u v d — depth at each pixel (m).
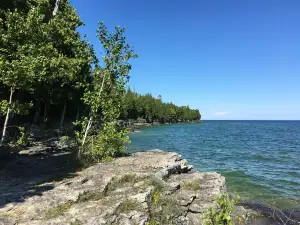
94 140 14.55
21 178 10.34
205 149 35.81
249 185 16.19
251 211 11.54
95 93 15.58
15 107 11.82
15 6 20.03
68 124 33.50
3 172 11.20
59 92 26.09
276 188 15.56
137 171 11.25
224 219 5.94
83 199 8.00
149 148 34.62
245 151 33.97
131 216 7.34
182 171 13.49
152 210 8.03
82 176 10.24
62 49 21.70
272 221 10.55
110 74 15.69
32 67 11.55
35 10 13.82
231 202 6.21
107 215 7.08
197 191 9.95
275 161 25.88
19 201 7.61
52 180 9.98
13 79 11.18
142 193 8.38
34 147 18.14
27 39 12.90
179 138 54.50
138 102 106.44
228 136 63.84
